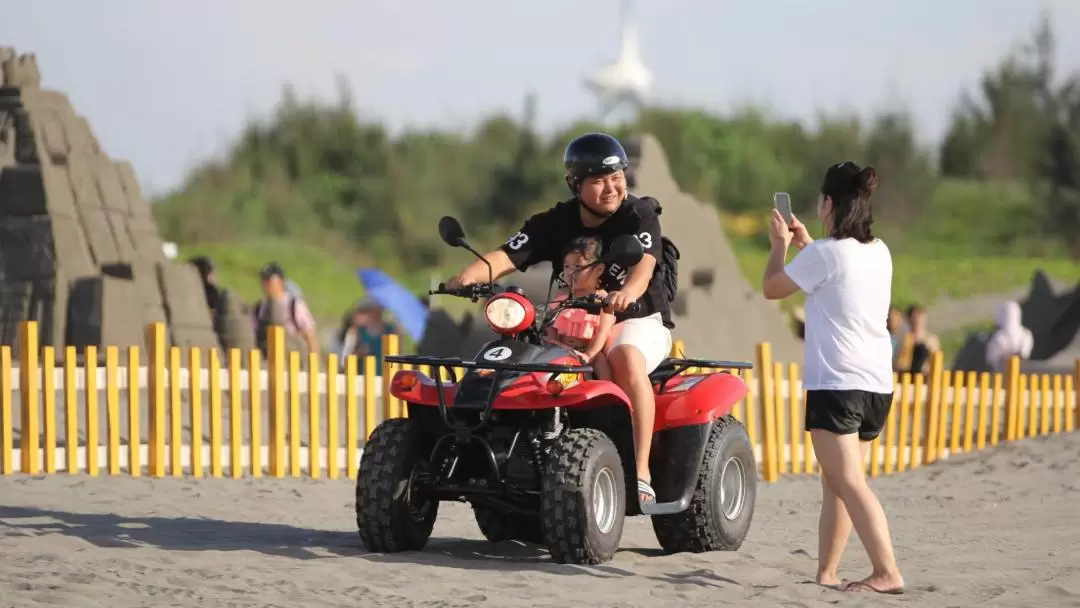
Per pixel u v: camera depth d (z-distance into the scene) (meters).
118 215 37.09
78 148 36.44
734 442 17.50
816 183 149.62
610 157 16.11
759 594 13.94
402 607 12.98
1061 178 140.38
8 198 33.94
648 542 18.64
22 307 33.09
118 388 25.02
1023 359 48.38
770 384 31.19
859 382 13.62
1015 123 158.25
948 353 86.25
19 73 36.19
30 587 13.31
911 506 24.95
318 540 17.47
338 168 141.75
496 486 15.47
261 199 128.75
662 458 16.61
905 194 143.88
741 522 17.64
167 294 35.41
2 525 18.39
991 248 132.12
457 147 148.25
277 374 26.14
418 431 16.12
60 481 23.44
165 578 14.10
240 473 25.72
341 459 27.17
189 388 25.53
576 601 13.41
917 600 13.84
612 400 15.38
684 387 16.69
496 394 15.13
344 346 43.19
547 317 16.00
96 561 14.99
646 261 15.98
